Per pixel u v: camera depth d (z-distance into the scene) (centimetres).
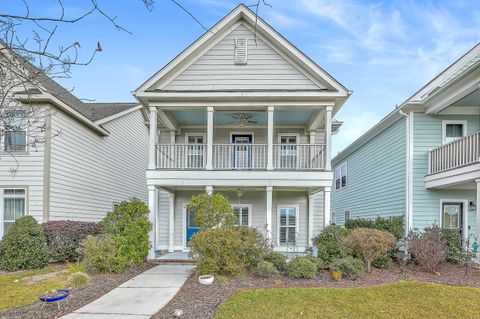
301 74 1039
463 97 945
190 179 994
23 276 749
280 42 1020
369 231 805
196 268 787
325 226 931
